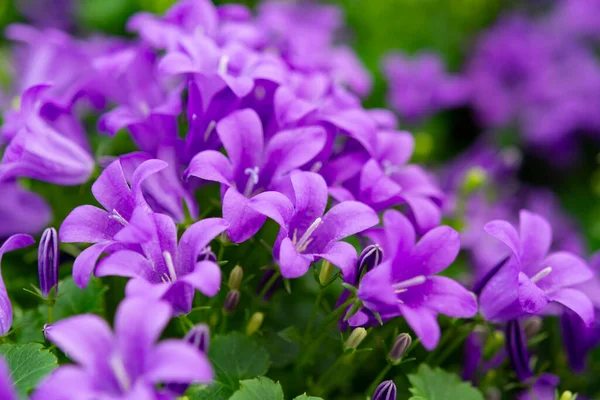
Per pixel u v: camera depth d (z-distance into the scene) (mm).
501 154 473
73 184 333
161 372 268
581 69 534
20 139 320
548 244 322
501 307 318
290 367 331
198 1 351
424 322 293
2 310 303
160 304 275
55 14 473
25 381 297
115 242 296
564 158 513
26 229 351
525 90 532
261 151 315
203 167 302
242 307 333
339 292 345
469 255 391
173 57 317
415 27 536
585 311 312
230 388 310
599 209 466
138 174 297
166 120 321
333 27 475
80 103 388
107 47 376
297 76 341
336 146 361
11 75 412
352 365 330
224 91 320
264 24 406
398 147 338
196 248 290
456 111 523
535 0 606
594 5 556
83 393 268
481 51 548
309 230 303
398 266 307
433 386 320
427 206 323
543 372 354
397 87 477
